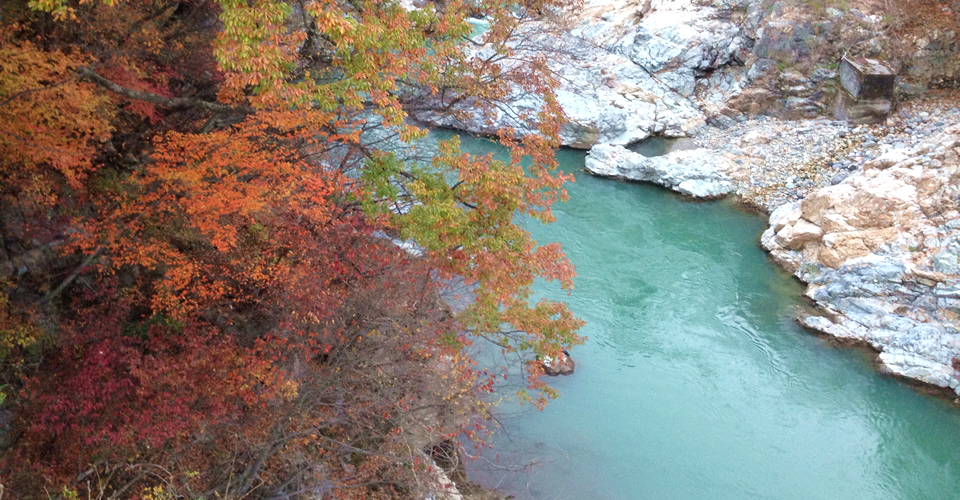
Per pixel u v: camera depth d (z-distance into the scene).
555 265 12.77
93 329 12.54
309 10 10.11
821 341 21.61
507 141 14.88
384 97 10.91
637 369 20.14
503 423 17.50
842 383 19.84
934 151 25.34
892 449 17.52
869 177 25.94
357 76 10.65
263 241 13.77
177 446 12.13
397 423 14.34
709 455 17.06
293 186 12.16
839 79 34.44
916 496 16.08
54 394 11.62
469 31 13.76
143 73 12.82
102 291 12.95
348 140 13.20
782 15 35.72
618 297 23.67
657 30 39.03
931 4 34.22
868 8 34.91
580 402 18.62
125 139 13.46
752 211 30.14
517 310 14.58
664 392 19.20
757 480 16.34
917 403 19.12
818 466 16.88
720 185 31.53
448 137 34.25
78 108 10.74
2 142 10.05
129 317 13.41
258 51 9.61
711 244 27.44
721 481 16.28
